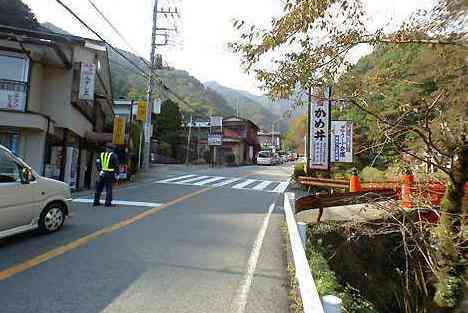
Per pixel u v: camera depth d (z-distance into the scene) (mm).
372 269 8930
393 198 8438
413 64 6469
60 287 4375
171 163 41969
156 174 24109
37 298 4047
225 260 5734
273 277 5031
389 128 6672
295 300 4238
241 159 50219
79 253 5738
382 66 6527
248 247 6570
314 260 6219
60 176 14852
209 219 9086
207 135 50156
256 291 4508
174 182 19469
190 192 14867
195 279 4840
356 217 9820
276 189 17734
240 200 13047
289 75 5801
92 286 4449
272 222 9055
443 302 7027
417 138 7297
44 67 15016
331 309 2426
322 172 16906
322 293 4824
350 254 8633
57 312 3738
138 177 21641
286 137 67250
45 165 13797
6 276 4652
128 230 7426
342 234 8883
